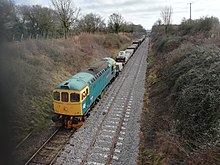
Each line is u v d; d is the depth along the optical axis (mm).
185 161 9367
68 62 26828
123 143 12688
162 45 41875
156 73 27547
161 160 10422
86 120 15633
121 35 70625
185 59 19703
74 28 48531
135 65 38625
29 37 26484
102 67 20875
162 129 13195
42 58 22609
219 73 12977
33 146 12102
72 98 13734
